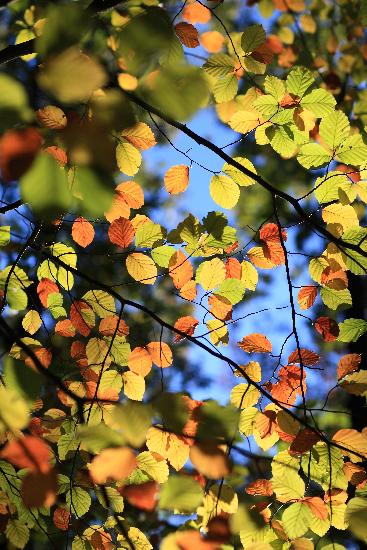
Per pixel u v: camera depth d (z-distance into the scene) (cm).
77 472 314
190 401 278
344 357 303
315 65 393
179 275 308
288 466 297
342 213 304
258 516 285
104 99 141
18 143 137
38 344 309
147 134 288
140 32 142
